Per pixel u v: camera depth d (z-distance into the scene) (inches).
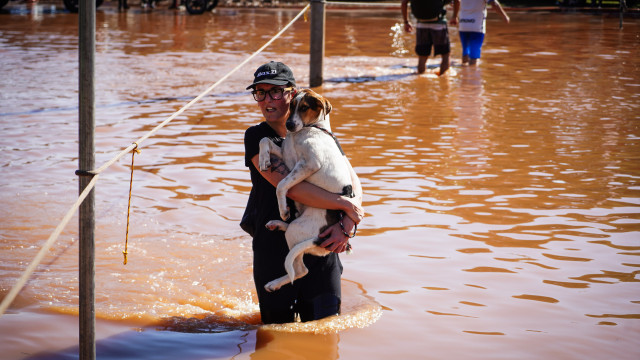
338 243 128.5
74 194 215.9
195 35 725.3
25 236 182.2
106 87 414.6
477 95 394.9
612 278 156.2
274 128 137.4
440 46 467.5
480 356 121.8
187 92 404.2
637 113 341.1
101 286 153.3
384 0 1326.3
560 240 179.5
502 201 210.7
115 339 129.0
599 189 221.8
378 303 143.8
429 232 185.6
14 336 129.3
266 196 134.6
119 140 284.8
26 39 654.5
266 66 134.4
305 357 121.1
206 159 258.2
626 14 1001.5
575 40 671.1
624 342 127.0
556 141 285.7
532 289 150.8
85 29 99.1
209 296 150.4
